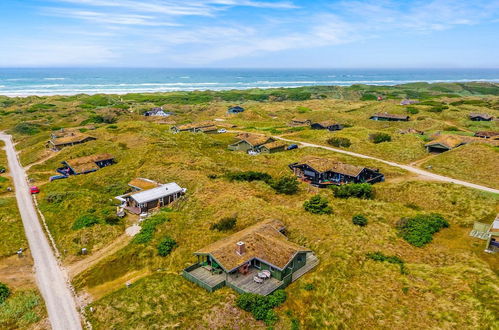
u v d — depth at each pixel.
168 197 55.03
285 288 32.19
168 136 94.44
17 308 31.64
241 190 55.16
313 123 112.62
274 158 76.25
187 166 67.75
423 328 25.53
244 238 36.06
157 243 41.62
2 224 47.72
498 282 29.06
